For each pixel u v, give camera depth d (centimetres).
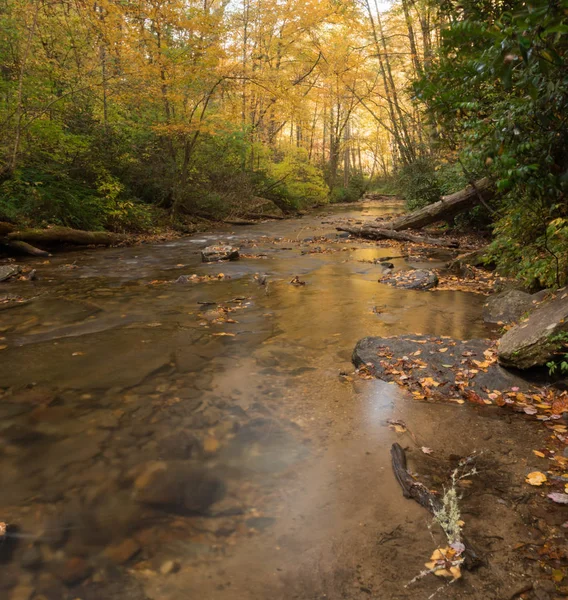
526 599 151
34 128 1033
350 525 187
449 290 629
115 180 1214
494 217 935
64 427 267
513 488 210
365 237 1258
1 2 1049
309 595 155
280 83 1448
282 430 264
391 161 4562
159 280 714
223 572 164
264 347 405
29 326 470
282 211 2106
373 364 349
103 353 390
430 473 223
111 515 194
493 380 317
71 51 1248
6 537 180
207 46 1247
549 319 333
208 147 1670
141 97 1316
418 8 1409
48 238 980
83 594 155
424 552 172
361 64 2364
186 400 302
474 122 398
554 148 331
